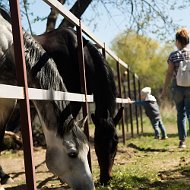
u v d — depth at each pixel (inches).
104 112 205.6
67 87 241.0
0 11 195.2
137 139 445.4
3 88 115.9
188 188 180.5
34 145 389.7
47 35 252.8
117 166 246.7
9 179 217.9
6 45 177.8
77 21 198.1
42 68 163.3
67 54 242.2
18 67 131.7
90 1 456.1
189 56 307.4
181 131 329.4
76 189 155.3
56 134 160.2
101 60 224.7
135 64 1603.1
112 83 220.5
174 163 252.7
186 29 309.7
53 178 219.8
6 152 349.7
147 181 197.5
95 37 239.9
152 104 448.5
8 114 186.7
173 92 317.4
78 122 169.9
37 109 165.8
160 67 1622.8
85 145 160.2
